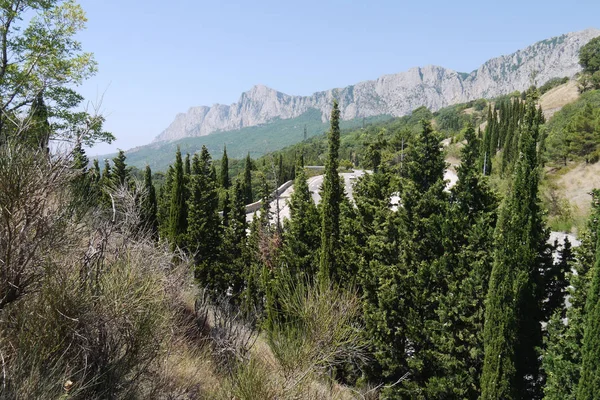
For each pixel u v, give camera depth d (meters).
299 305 6.88
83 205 5.45
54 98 14.87
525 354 11.37
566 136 51.59
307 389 6.07
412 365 13.77
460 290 13.34
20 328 4.16
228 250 30.05
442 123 143.00
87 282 4.82
